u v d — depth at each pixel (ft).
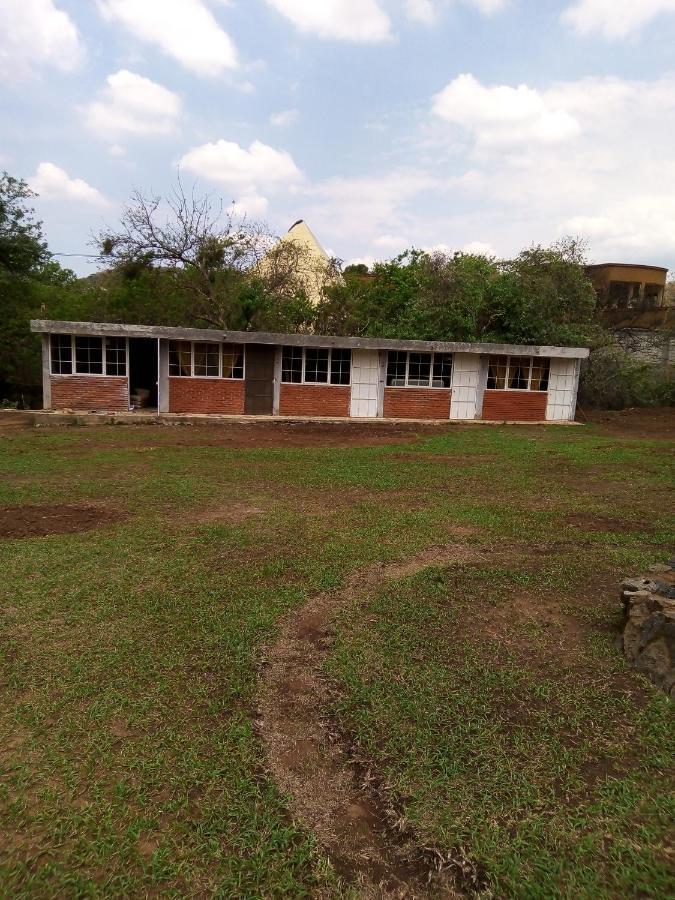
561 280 73.51
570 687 10.98
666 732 9.66
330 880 6.98
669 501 26.05
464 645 12.48
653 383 75.61
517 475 32.01
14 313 70.23
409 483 29.50
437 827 7.75
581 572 16.80
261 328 75.72
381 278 81.71
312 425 55.42
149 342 65.05
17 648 12.13
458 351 59.31
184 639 12.55
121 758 8.98
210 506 24.17
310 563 17.17
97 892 6.78
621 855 7.32
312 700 10.58
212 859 7.26
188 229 77.15
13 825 7.75
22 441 41.11
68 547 18.35
